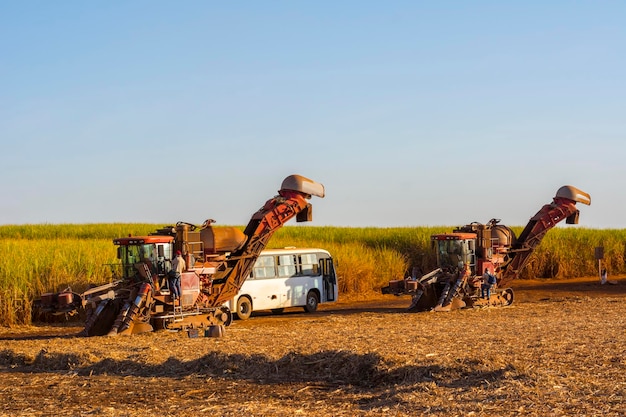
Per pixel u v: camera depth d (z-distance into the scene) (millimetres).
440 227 55312
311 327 22594
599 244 50094
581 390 11094
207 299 24703
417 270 29828
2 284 26844
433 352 14695
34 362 16312
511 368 12695
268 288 29391
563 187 33281
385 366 13445
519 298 35031
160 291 22812
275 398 12133
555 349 14859
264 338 18766
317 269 31797
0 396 12805
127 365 15281
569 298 32562
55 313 21891
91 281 29469
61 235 58031
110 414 11047
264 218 26109
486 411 10227
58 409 11602
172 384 13523
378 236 50812
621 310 26094
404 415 10367
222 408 11266
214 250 24750
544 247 48125
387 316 26625
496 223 32438
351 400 11789
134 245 23281
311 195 26969
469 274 29625
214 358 14930
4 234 57719
